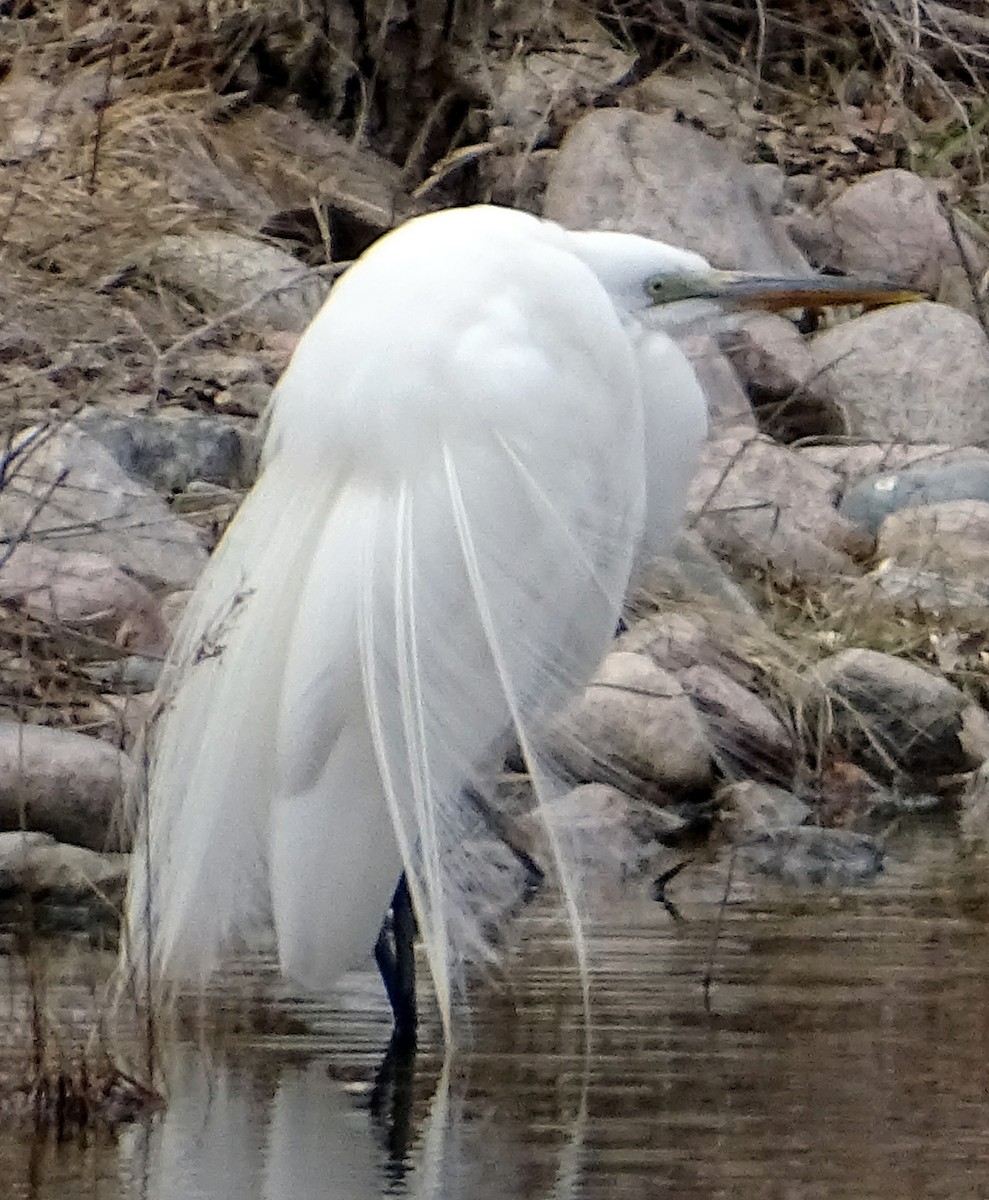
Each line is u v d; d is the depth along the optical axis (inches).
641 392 355.3
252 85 730.2
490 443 325.7
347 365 327.6
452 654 323.6
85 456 509.7
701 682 490.0
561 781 441.7
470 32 735.7
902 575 557.0
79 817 396.8
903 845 450.6
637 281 375.9
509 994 330.6
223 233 647.8
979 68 815.7
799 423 653.3
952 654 540.4
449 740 324.8
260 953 362.0
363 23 727.7
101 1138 259.6
